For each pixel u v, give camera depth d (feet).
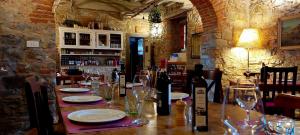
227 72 14.52
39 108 5.51
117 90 7.68
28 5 10.52
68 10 26.03
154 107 5.08
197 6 14.99
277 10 13.79
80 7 26.61
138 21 30.19
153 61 29.71
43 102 6.44
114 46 27.48
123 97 6.65
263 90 9.85
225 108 4.21
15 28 10.34
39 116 5.48
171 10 24.77
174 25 26.68
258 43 14.66
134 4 25.91
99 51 27.35
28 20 10.53
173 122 3.92
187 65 22.25
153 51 29.89
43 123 5.56
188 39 22.39
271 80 11.68
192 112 3.58
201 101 3.42
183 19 25.82
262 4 14.62
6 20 10.21
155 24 28.81
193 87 3.45
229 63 14.62
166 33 26.99
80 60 26.43
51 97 10.75
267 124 3.38
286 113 4.48
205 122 3.42
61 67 25.14
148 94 5.75
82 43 25.75
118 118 3.95
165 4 23.90
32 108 4.70
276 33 13.88
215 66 14.20
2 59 10.19
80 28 25.52
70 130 3.47
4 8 10.19
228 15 14.58
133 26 29.96
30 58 10.59
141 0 24.08
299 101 4.23
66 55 25.62
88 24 26.71
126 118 4.13
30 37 10.58
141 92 5.67
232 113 4.55
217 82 7.68
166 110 4.49
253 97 3.66
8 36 10.25
